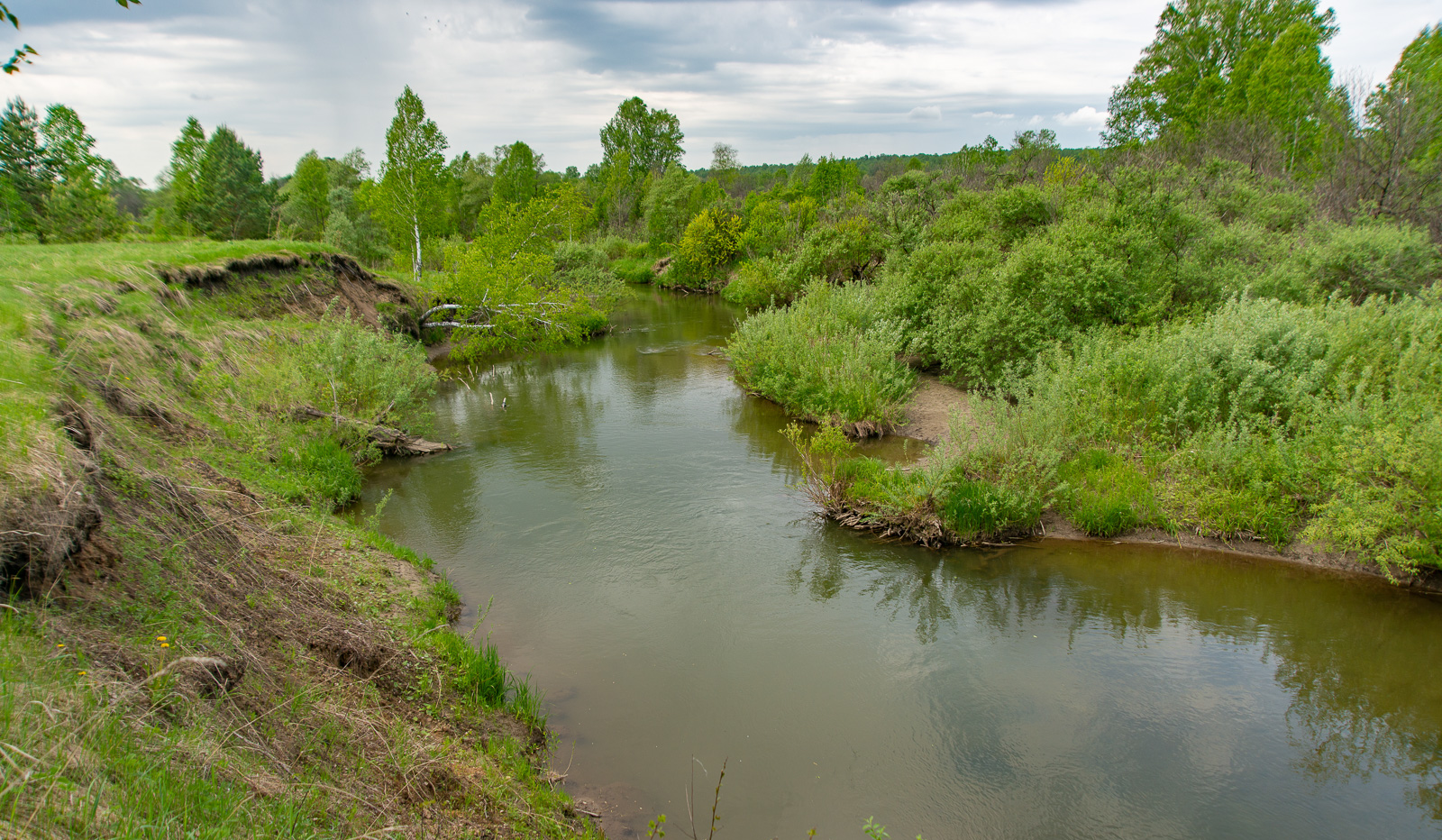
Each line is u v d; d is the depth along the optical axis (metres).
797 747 6.71
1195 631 8.62
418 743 5.53
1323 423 10.48
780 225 45.81
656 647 8.32
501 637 8.40
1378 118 20.23
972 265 19.59
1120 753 6.66
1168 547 10.65
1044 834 5.77
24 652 3.73
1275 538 10.29
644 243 65.31
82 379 8.18
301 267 21.42
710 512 12.26
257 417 12.18
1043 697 7.47
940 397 18.41
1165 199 17.48
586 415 18.84
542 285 30.25
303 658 5.79
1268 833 5.76
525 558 10.49
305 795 4.02
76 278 11.66
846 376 17.28
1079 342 15.23
